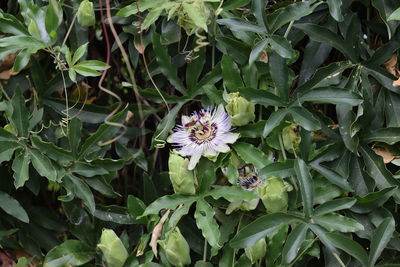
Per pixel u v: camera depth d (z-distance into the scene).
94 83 1.22
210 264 1.14
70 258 1.17
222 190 1.13
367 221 1.13
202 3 1.14
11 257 1.20
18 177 1.13
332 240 1.09
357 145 1.13
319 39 1.15
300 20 1.17
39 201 1.22
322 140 1.16
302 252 1.11
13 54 1.21
